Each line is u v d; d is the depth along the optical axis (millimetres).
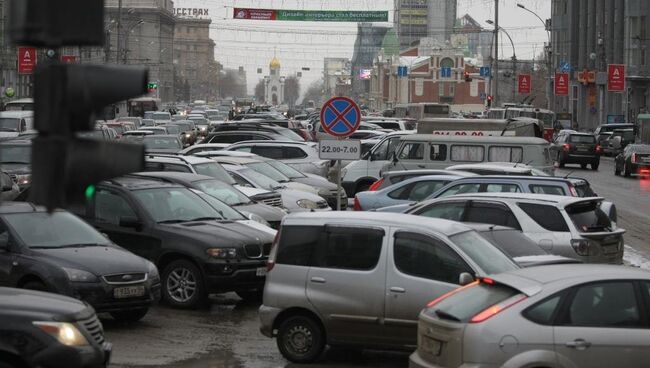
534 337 11016
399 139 41250
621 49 124562
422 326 11922
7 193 30781
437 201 20750
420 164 40500
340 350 16641
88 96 5496
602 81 119062
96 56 138000
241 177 32031
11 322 11883
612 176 67938
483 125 47000
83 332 12266
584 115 140000
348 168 42375
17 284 17391
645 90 117312
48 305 12398
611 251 19969
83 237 18500
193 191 22016
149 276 18125
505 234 17812
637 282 11438
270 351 16547
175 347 16703
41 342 11844
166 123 85875
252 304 21078
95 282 17234
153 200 20906
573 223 19578
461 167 31375
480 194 20938
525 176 24891
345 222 15289
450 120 47375
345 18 90375
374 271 14938
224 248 19781
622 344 11070
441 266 14648
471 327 11156
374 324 14914
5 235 17719
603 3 130750
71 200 5535
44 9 5227
